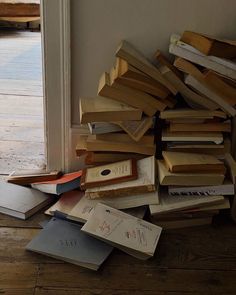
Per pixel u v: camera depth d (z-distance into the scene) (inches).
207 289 52.7
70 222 62.3
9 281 52.6
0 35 176.1
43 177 70.7
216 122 61.1
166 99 61.0
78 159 72.5
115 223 59.0
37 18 178.1
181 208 59.9
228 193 60.8
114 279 53.6
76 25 64.2
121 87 59.4
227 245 60.4
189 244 60.2
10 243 58.9
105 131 61.2
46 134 71.3
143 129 61.1
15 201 66.2
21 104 107.4
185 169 58.6
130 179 60.9
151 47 65.5
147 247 56.2
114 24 64.1
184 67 58.1
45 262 55.7
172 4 62.8
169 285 53.1
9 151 83.2
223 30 64.3
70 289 51.9
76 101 69.2
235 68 55.9
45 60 66.1
